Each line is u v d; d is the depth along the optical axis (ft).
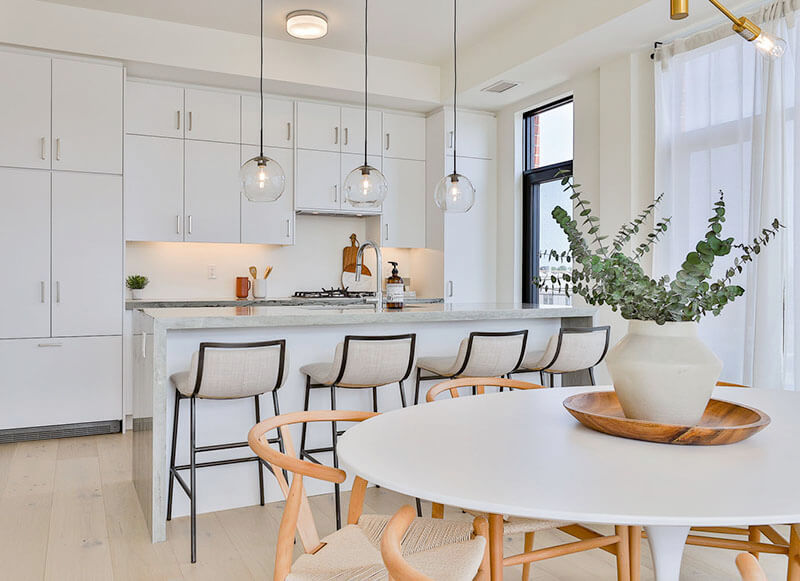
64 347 13.99
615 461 4.08
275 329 10.14
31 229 13.69
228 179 16.51
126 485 10.80
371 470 3.88
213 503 9.73
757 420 4.78
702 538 5.94
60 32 13.75
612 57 14.24
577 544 5.56
